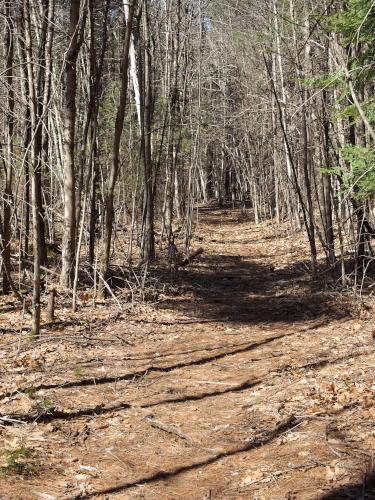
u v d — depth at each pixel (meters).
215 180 54.56
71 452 5.34
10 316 10.20
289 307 12.27
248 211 44.44
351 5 8.45
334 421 5.59
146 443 5.57
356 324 10.06
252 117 31.77
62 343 8.87
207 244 24.88
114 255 16.58
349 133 12.56
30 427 5.79
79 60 14.62
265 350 8.98
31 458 5.12
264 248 23.67
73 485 4.71
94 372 7.71
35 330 8.72
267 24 17.19
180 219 30.08
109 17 16.92
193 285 15.19
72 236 11.99
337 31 8.59
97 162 14.72
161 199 27.08
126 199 18.89
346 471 4.55
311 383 6.89
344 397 6.20
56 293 11.76
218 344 9.51
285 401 6.39
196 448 5.41
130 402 6.65
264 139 32.38
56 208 15.85
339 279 13.45
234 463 5.05
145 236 14.13
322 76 9.89
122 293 12.58
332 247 14.99
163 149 22.45
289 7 14.10
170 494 4.55
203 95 30.22
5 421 5.89
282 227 28.22
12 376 7.29
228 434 5.68
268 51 18.00
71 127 11.63
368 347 8.36
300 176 25.11
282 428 5.65
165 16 19.88
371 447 4.89
